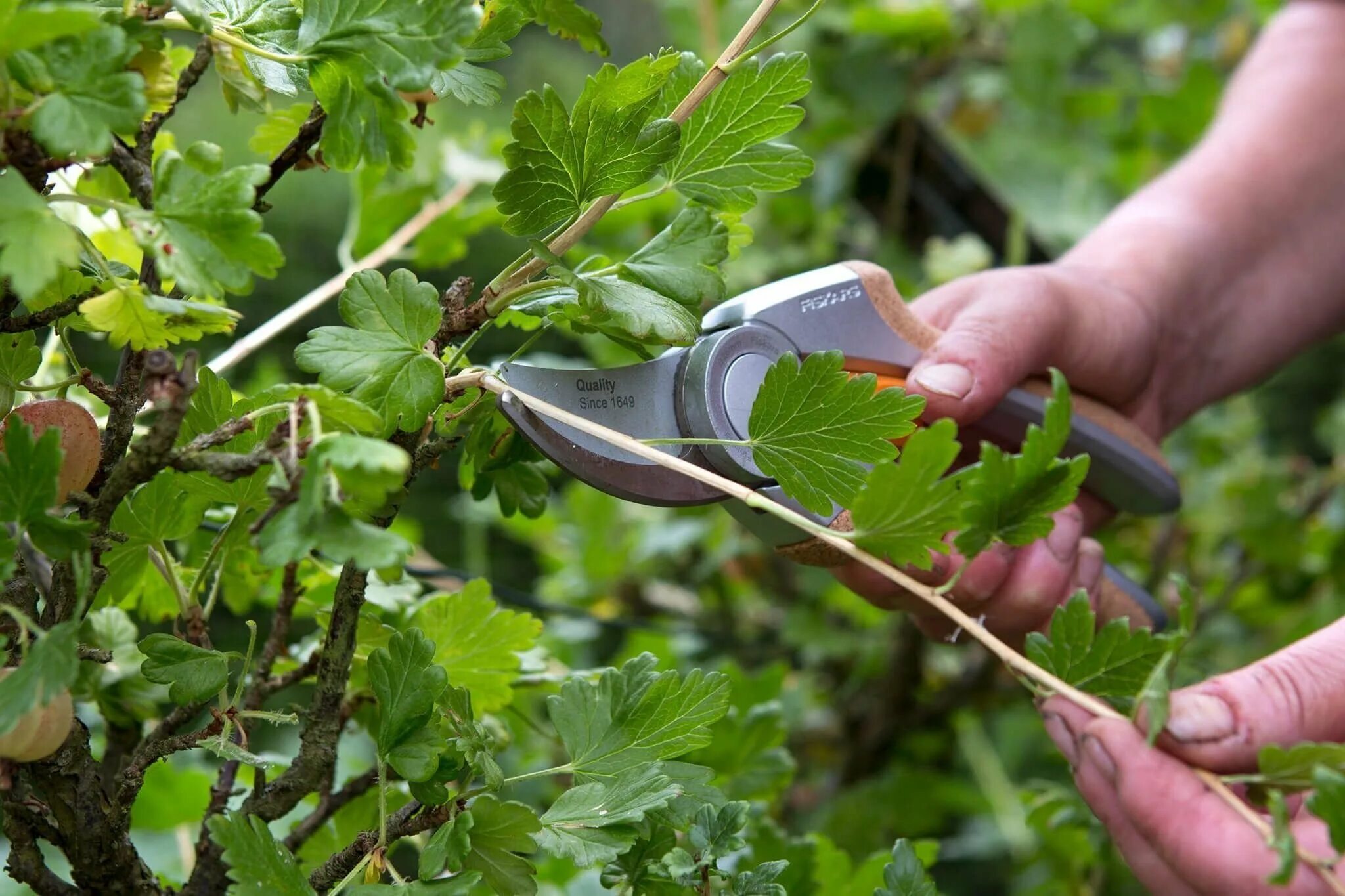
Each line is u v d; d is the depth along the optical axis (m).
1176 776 0.53
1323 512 1.74
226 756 0.48
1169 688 0.53
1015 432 0.85
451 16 0.44
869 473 0.50
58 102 0.39
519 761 1.21
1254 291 1.13
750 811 0.71
